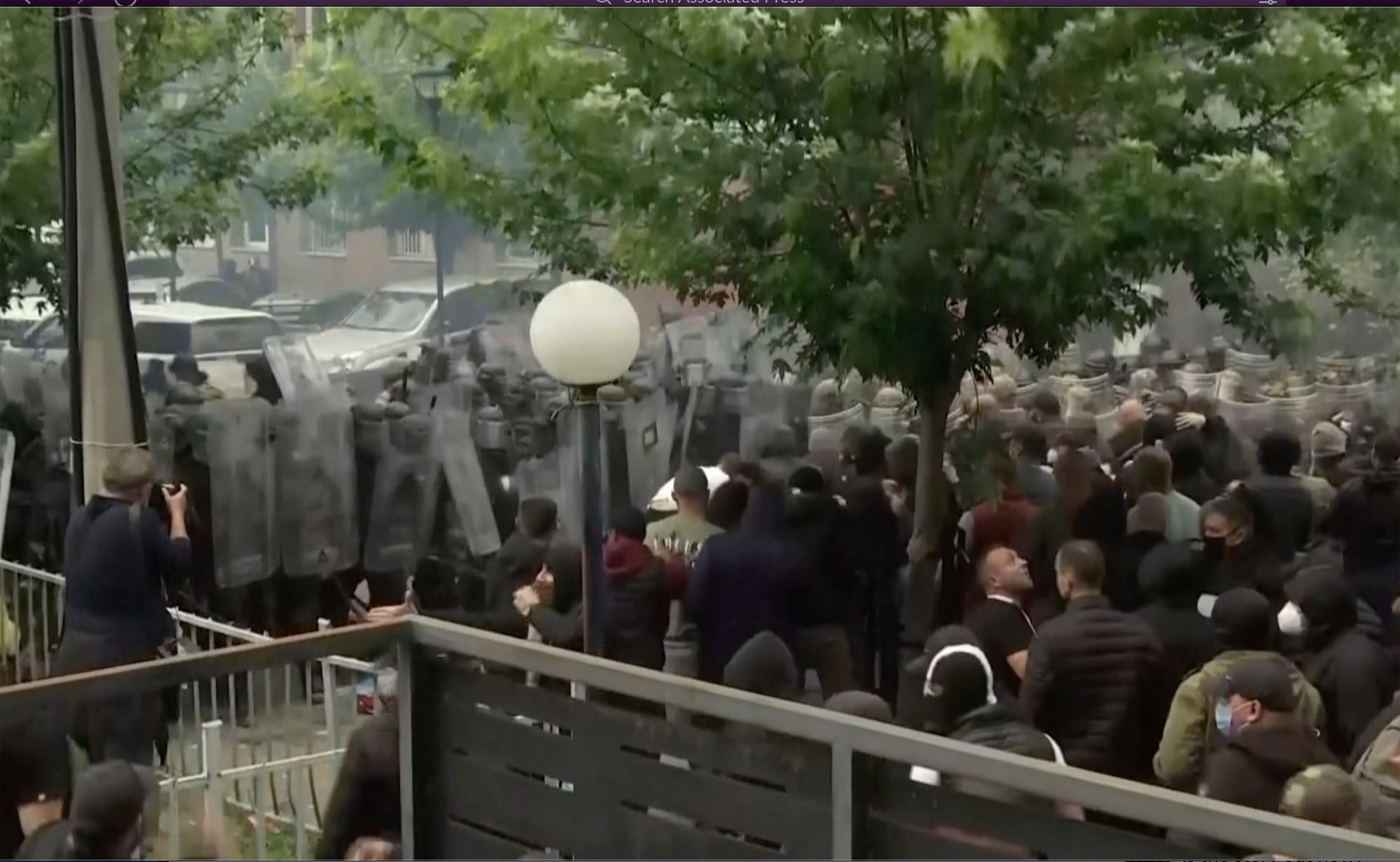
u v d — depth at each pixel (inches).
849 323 306.3
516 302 407.2
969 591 303.1
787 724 136.4
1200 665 220.4
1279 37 296.2
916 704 228.4
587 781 158.6
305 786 207.6
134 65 400.8
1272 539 296.2
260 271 456.1
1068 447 313.4
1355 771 198.2
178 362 426.6
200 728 200.7
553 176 334.0
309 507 402.6
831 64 303.4
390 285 437.4
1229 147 304.0
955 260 302.7
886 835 132.5
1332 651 226.5
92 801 149.5
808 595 270.1
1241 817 109.3
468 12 330.6
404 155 353.1
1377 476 302.5
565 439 408.2
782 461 354.0
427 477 408.8
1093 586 223.9
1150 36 291.1
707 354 390.0
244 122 418.3
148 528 257.1
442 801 173.0
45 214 402.6
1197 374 362.0
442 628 169.0
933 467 321.4
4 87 405.4
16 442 425.7
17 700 147.3
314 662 212.4
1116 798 115.0
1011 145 295.9
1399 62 296.0
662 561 271.4
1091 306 306.7
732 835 145.6
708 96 321.1
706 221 318.7
